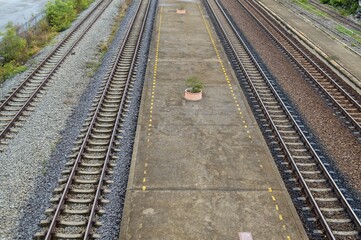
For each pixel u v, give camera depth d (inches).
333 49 875.4
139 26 1033.5
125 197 370.9
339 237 338.6
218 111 558.6
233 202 368.2
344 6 1369.3
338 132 521.7
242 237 326.3
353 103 604.7
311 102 612.1
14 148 467.5
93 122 513.3
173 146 462.3
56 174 415.8
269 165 429.7
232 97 609.0
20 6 1294.3
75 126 520.1
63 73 707.4
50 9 1015.0
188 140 477.1
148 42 903.1
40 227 340.5
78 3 1200.2
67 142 480.4
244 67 749.9
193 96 587.2
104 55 812.0
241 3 1347.2
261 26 1070.4
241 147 464.8
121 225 335.9
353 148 483.8
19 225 344.5
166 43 877.8
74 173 409.4
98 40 912.9
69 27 1015.6
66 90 639.1
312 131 521.0
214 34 971.3
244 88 658.2
